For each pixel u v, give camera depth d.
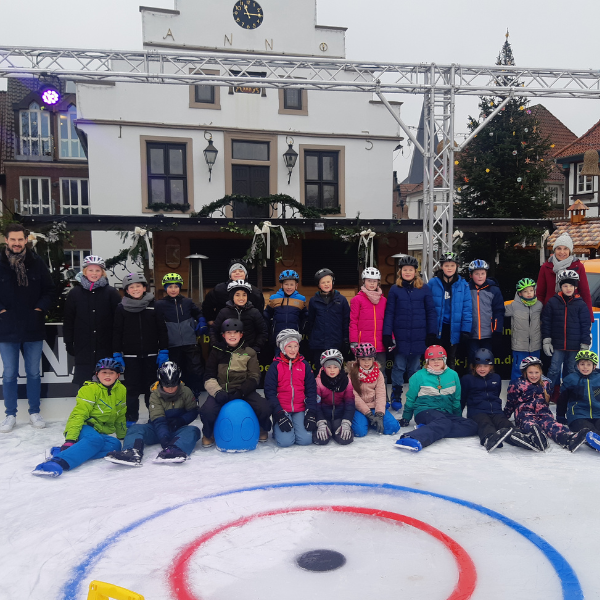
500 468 4.46
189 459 4.82
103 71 8.86
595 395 5.17
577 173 21.02
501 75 9.66
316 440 5.16
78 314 5.62
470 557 3.00
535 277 14.16
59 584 2.80
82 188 24.06
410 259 6.14
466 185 16.66
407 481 4.19
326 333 6.06
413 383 5.61
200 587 2.75
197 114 15.00
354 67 9.38
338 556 3.04
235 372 5.12
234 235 10.50
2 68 8.70
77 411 4.80
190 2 15.04
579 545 3.12
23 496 4.01
